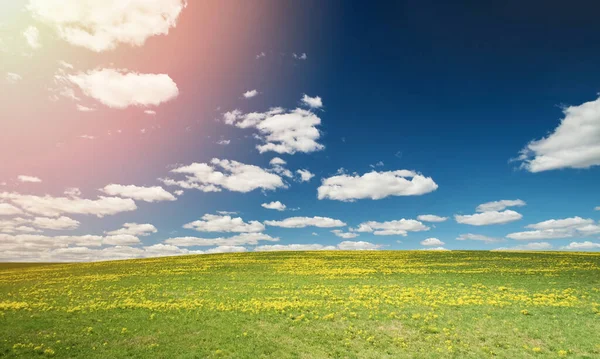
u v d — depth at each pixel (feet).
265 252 287.07
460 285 142.92
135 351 78.13
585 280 147.02
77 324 96.58
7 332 89.92
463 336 86.28
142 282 160.56
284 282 154.20
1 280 188.85
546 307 108.17
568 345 79.82
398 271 180.14
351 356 76.07
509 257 226.17
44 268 247.50
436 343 82.69
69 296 134.51
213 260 238.07
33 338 85.71
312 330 91.56
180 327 93.81
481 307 109.40
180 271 191.21
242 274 177.06
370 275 169.58
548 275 159.43
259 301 120.47
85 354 76.74
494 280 151.43
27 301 126.31
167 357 75.15
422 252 268.00
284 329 92.32
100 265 240.94
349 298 123.03
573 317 98.22
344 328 92.84
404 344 81.71
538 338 84.23
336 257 243.40
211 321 98.89
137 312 108.37
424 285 144.25
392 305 113.39
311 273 177.47
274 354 76.89
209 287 145.48
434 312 105.19
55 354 76.59
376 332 89.76
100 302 122.21
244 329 92.38
